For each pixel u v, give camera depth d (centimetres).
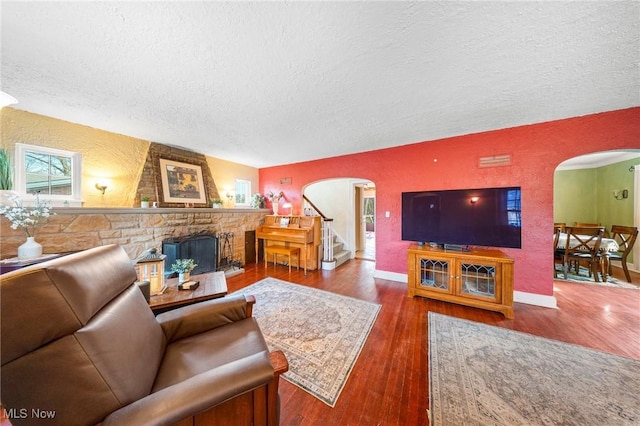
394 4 113
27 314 69
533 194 270
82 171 278
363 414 129
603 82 181
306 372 160
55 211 233
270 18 121
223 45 141
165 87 189
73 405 71
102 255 109
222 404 83
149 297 164
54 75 172
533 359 171
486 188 277
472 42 139
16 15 116
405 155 351
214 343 125
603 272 348
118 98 209
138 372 90
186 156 389
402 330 214
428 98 209
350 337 202
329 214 575
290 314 246
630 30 126
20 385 67
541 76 174
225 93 199
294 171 481
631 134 226
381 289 322
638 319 231
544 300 264
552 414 126
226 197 461
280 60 156
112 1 110
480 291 259
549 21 122
